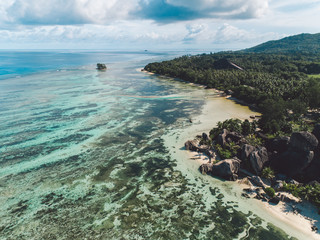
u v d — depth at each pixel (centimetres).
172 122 8756
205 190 4788
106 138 7331
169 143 6956
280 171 5228
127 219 4047
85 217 4103
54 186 4975
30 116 9325
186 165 5747
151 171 5509
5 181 5131
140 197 4609
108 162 5931
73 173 5456
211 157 6003
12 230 3838
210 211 4206
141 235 3712
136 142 7050
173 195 4650
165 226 3888
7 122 8612
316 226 3800
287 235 3666
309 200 4303
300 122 8150
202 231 3778
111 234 3734
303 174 4900
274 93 11075
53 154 6319
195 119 9075
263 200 4444
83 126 8319
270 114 7862
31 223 3981
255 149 5597
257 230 3772
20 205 4409
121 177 5291
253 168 5241
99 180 5181
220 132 6894
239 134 6788
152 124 8556
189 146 6562
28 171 5522
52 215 4156
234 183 4984
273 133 7169
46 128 8094
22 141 7062
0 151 6450
